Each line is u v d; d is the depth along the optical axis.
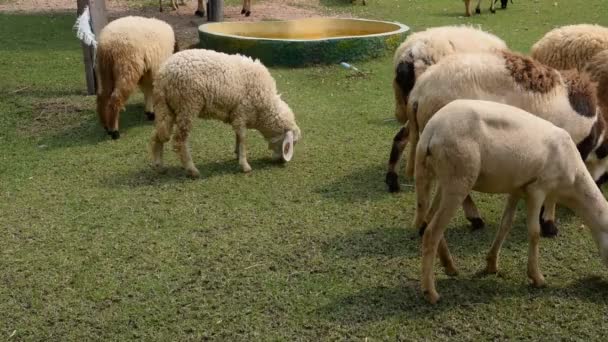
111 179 5.87
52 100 8.34
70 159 6.38
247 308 3.90
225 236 4.79
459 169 3.59
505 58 4.51
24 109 7.96
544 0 15.43
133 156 6.46
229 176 5.93
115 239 4.76
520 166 3.65
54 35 12.30
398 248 4.58
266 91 5.95
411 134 4.86
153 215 5.14
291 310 3.87
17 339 3.64
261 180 5.83
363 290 4.06
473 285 4.11
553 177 3.77
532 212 3.87
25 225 4.98
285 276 4.24
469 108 3.63
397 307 3.88
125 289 4.12
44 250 4.60
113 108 6.86
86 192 5.58
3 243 4.70
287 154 6.12
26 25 13.23
